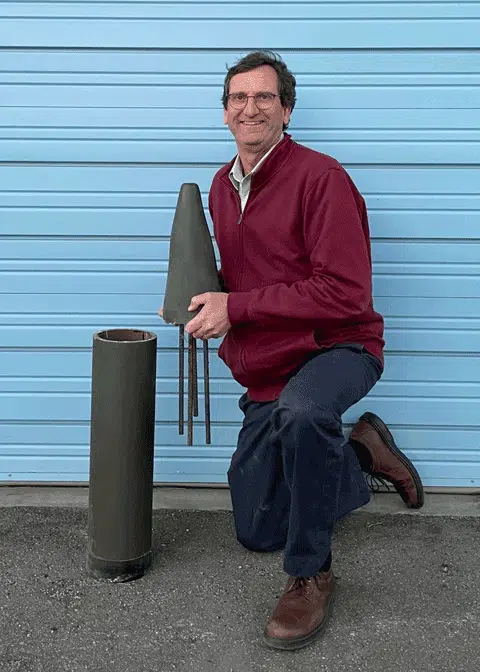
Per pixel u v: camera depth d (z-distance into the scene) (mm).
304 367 2766
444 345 3545
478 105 3389
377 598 2863
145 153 3443
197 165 3457
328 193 2709
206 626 2686
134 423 2830
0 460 3666
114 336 2951
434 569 3062
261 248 2873
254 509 3076
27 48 3375
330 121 3416
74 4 3352
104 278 3529
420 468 3645
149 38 3365
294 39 3359
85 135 3430
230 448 3643
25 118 3416
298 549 2609
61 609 2764
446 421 3602
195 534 3311
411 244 3490
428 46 3350
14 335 3562
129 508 2883
